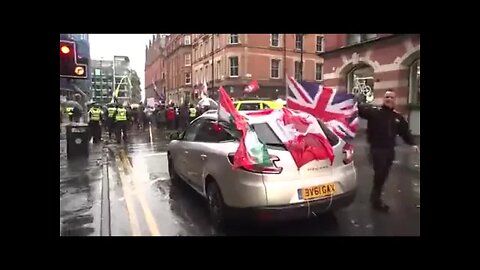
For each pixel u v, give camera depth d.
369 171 7.56
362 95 16.70
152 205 5.44
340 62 18.95
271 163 3.98
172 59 57.38
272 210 3.94
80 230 4.40
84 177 7.22
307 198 4.05
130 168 8.28
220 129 4.81
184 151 5.70
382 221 4.63
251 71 35.31
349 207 5.19
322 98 4.87
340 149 4.45
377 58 16.62
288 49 36.69
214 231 4.38
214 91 37.50
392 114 5.55
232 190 4.11
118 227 4.54
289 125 4.26
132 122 20.81
